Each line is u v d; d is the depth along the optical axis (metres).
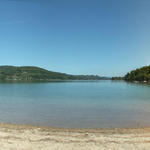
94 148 8.69
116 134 11.32
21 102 29.22
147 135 11.08
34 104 26.84
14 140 9.80
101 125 14.22
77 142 9.55
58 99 33.69
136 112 19.97
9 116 17.80
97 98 35.50
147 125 14.28
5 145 8.99
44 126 13.82
